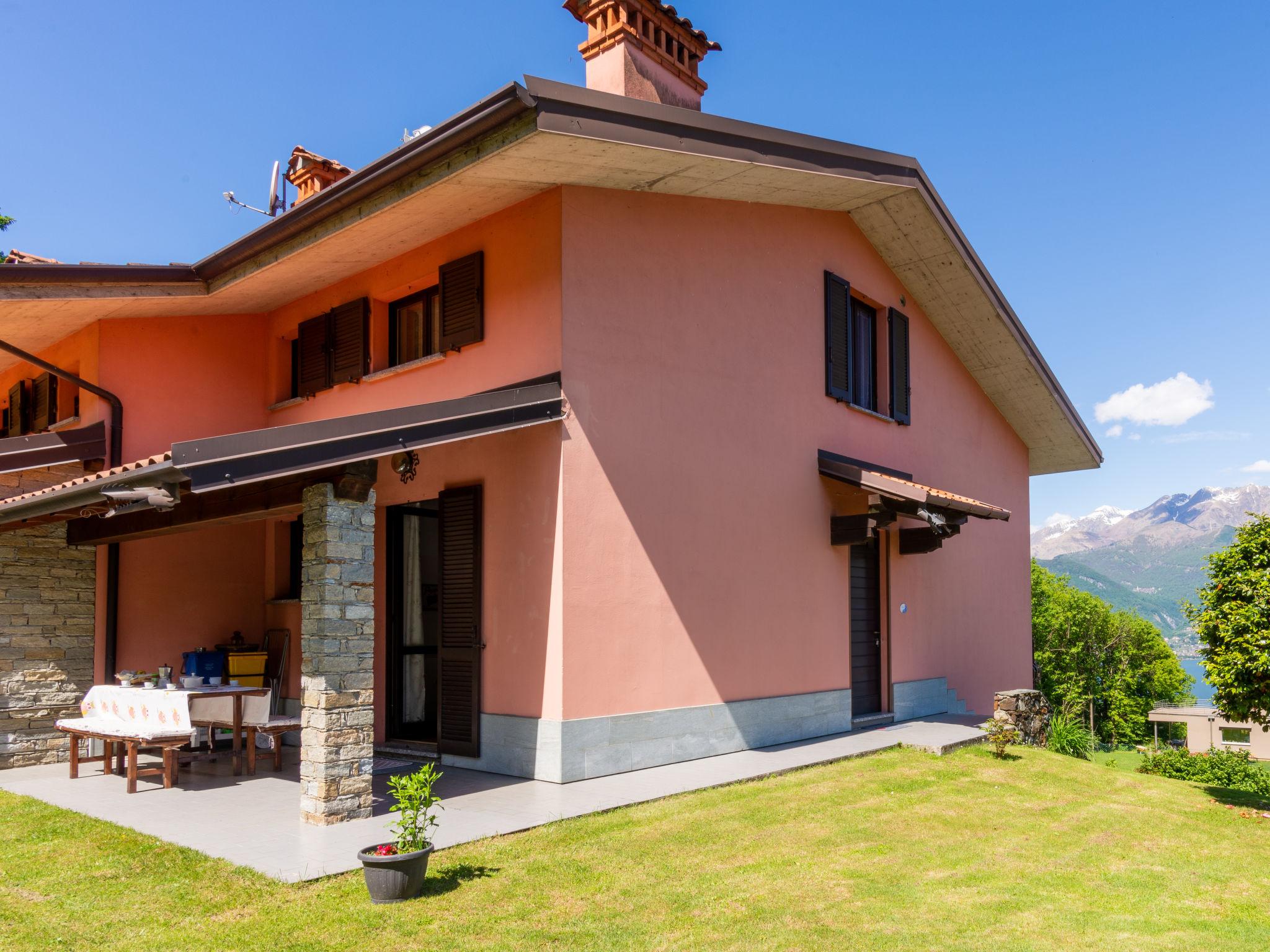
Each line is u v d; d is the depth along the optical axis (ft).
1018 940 14.94
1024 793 26.66
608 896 16.42
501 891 16.44
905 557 40.81
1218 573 29.01
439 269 29.55
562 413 25.32
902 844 20.72
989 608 48.34
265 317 37.35
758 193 31.27
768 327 33.19
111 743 27.81
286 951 13.67
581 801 22.61
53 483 31.30
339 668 20.68
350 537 21.07
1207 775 80.59
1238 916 16.56
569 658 25.00
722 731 29.55
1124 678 181.57
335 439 19.74
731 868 18.26
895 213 37.04
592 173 25.45
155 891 16.15
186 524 25.82
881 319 40.93
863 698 37.88
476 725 27.07
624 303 27.50
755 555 31.60
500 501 27.17
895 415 40.32
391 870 15.65
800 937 14.74
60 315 31.48
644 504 27.55
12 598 29.19
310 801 20.62
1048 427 52.75
